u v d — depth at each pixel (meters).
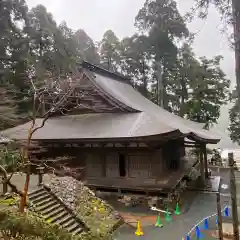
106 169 18.66
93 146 18.83
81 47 48.88
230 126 35.25
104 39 48.06
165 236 11.51
